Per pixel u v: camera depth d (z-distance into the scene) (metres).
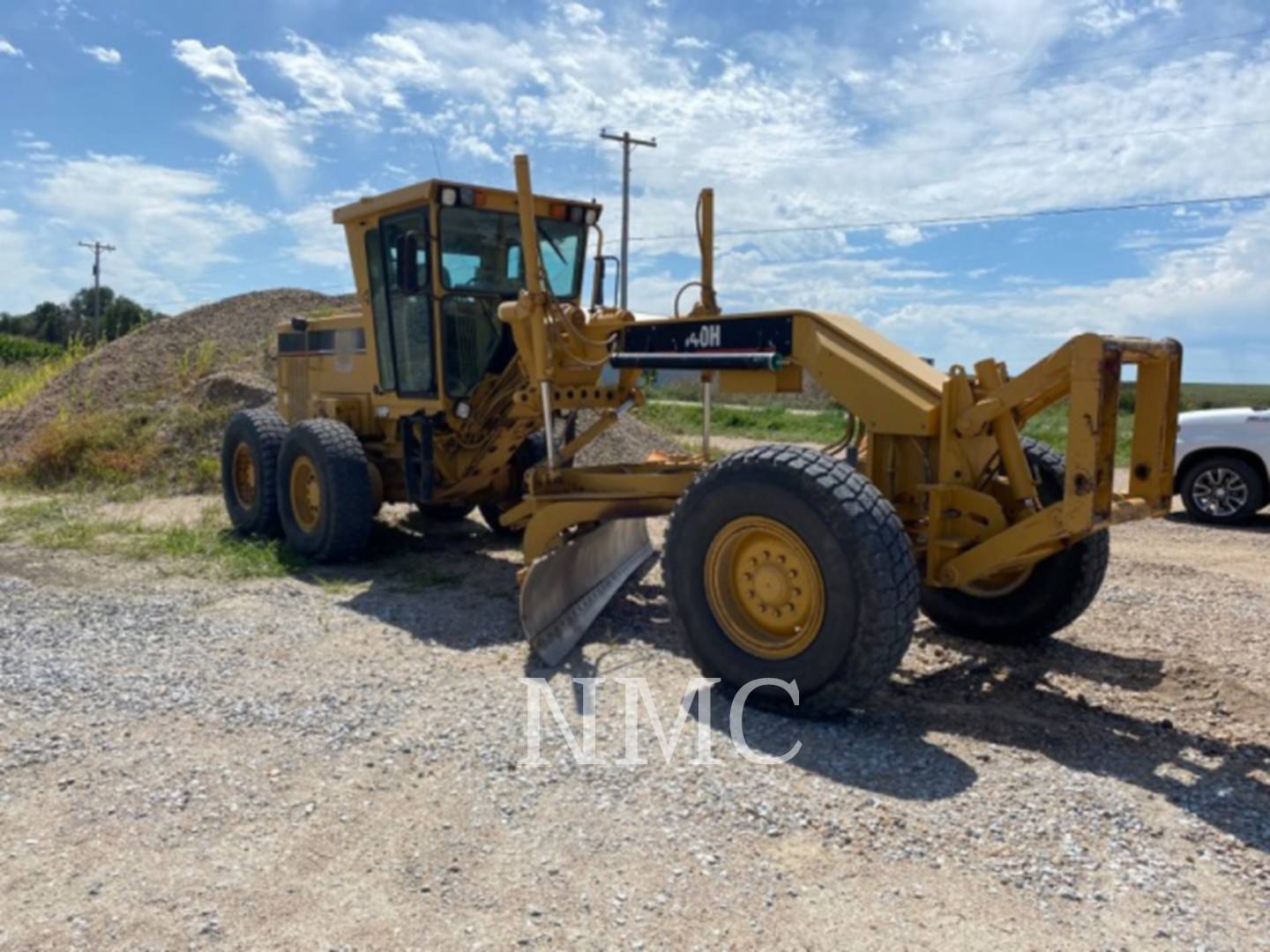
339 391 9.03
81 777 3.76
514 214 7.45
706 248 6.11
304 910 2.91
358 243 8.10
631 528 7.20
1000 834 3.34
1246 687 4.91
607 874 3.08
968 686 4.98
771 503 4.36
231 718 4.34
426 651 5.42
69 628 5.74
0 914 2.88
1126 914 2.89
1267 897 2.99
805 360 4.98
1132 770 3.95
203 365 14.92
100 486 12.01
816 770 3.83
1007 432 4.55
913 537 4.86
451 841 3.29
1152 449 4.61
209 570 7.45
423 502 7.91
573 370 6.39
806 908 2.91
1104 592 6.89
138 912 2.89
